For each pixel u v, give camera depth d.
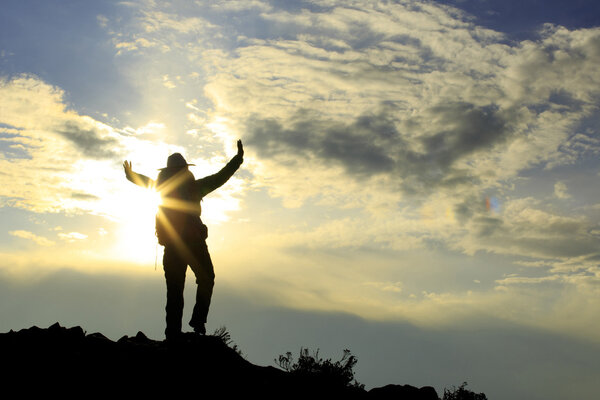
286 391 8.98
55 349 8.49
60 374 7.89
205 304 9.66
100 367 8.22
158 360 8.62
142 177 9.97
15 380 7.59
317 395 9.23
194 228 9.59
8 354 8.15
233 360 9.25
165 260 9.62
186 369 8.53
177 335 9.41
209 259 9.77
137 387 7.94
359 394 9.87
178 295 9.54
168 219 9.60
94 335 9.39
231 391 8.39
